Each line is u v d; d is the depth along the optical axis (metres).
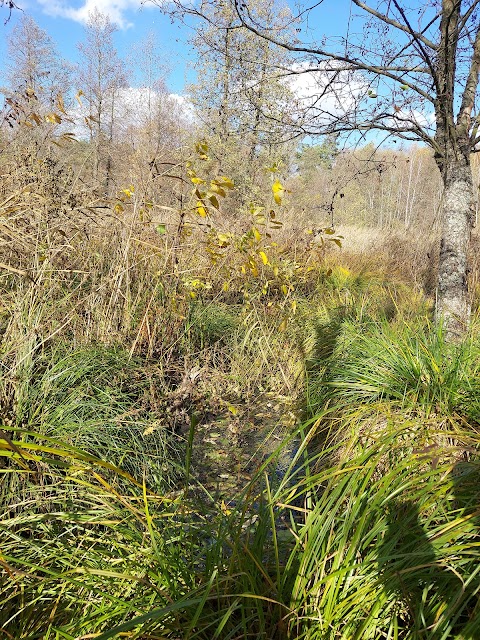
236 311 6.35
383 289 8.08
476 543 1.77
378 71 4.00
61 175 4.48
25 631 1.84
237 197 10.57
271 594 1.92
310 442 3.96
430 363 3.53
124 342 4.48
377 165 4.77
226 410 4.57
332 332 5.68
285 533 2.64
